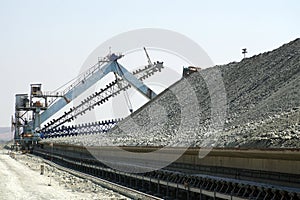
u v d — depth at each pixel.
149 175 42.81
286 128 34.94
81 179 50.53
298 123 35.25
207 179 32.84
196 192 33.22
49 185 46.22
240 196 27.97
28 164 77.00
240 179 31.27
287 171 27.08
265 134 34.94
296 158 25.91
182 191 36.09
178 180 37.38
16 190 42.50
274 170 28.33
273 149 27.72
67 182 48.28
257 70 69.56
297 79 52.88
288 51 67.69
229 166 33.66
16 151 121.94
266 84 60.19
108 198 35.00
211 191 31.08
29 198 37.69
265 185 26.88
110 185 42.22
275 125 37.75
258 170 30.02
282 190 24.81
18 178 53.31
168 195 38.06
